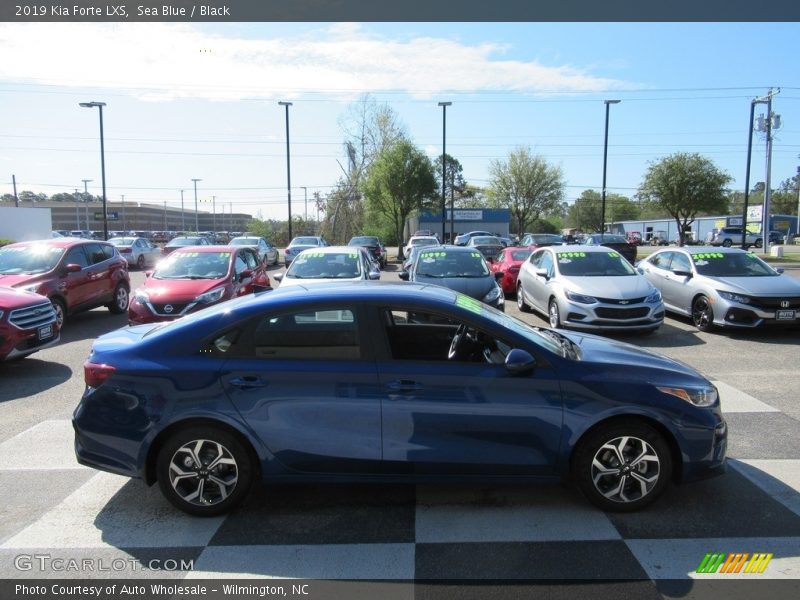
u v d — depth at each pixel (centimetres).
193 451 367
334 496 402
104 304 1268
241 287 1022
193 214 12962
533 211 5225
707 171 3734
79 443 372
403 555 326
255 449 362
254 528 359
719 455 372
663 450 366
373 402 358
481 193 7862
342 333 371
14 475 443
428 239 2858
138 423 363
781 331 1030
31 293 803
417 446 360
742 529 351
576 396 360
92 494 409
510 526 357
